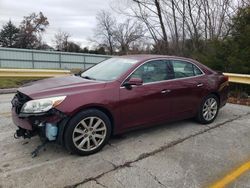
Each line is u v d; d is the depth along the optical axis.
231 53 10.31
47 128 3.92
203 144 4.82
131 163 3.99
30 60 30.70
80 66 34.03
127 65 4.91
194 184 3.49
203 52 13.34
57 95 3.99
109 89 4.39
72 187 3.34
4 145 4.54
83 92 4.16
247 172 3.84
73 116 4.03
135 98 4.64
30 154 4.20
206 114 5.96
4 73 11.05
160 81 5.08
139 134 5.20
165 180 3.56
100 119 4.28
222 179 3.64
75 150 4.09
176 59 5.50
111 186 3.38
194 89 5.60
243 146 4.79
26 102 3.99
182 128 5.66
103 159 4.10
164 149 4.54
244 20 10.58
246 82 8.79
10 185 3.35
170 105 5.22
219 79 6.19
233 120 6.43
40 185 3.36
